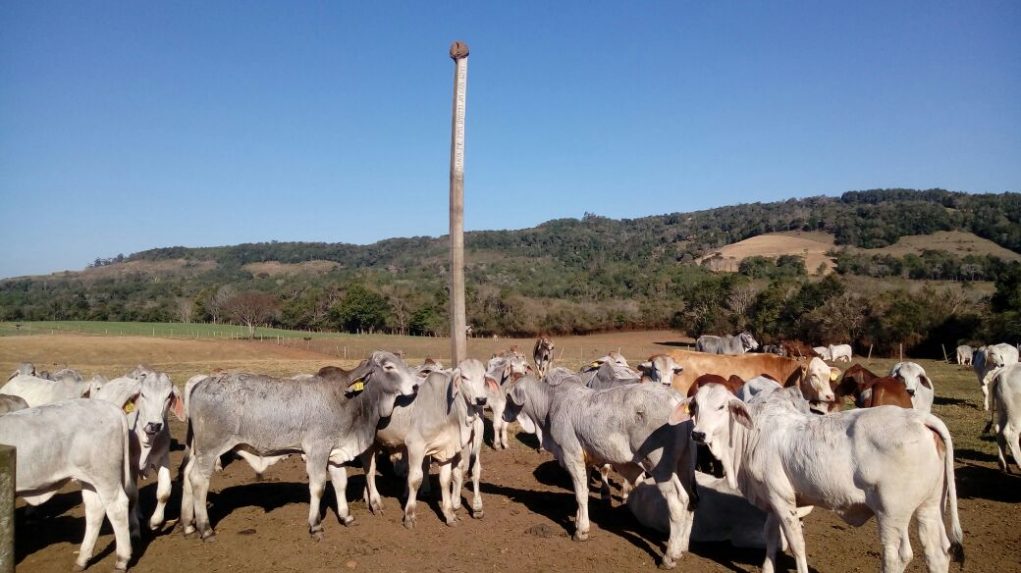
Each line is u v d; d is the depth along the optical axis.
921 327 44.19
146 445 8.20
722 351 29.23
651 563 7.57
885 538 5.89
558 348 53.94
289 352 52.66
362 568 7.32
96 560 7.47
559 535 8.43
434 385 8.84
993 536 8.41
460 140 11.42
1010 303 39.34
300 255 177.75
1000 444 11.40
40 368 33.66
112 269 161.25
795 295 52.72
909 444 5.76
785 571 7.30
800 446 6.46
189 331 68.88
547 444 9.09
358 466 12.35
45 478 6.77
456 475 9.41
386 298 75.44
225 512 9.32
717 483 8.35
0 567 4.22
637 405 7.71
